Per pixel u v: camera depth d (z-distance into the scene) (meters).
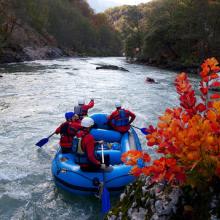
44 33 61.75
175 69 35.28
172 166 2.09
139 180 2.89
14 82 19.14
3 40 37.25
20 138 8.74
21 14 54.25
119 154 6.36
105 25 99.25
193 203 2.32
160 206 2.45
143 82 21.30
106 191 5.12
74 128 6.27
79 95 15.62
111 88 18.25
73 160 6.04
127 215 2.68
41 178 6.45
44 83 19.36
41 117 11.02
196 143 1.99
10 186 6.09
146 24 52.12
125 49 52.62
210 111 2.12
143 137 9.01
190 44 38.19
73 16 78.62
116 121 7.62
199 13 37.31
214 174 2.17
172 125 2.11
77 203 5.61
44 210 5.38
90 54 78.31
